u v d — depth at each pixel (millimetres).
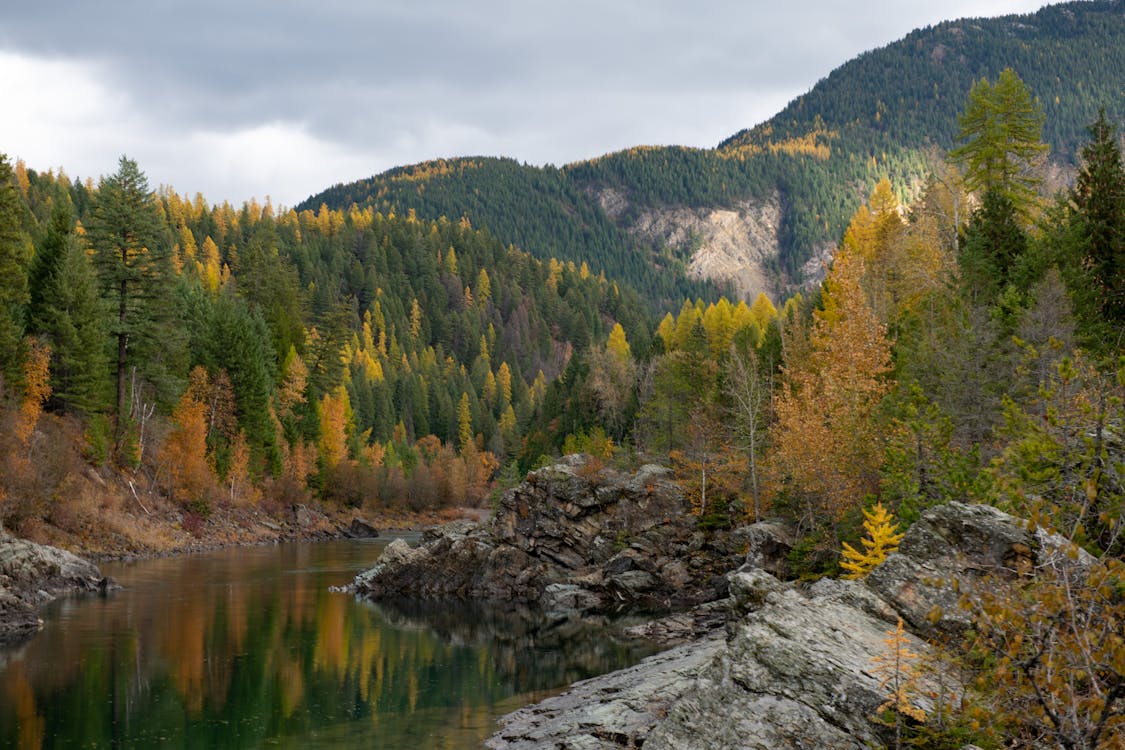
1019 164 70438
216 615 55375
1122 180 49469
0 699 34656
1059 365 20266
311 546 111188
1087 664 11555
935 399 45250
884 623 22344
